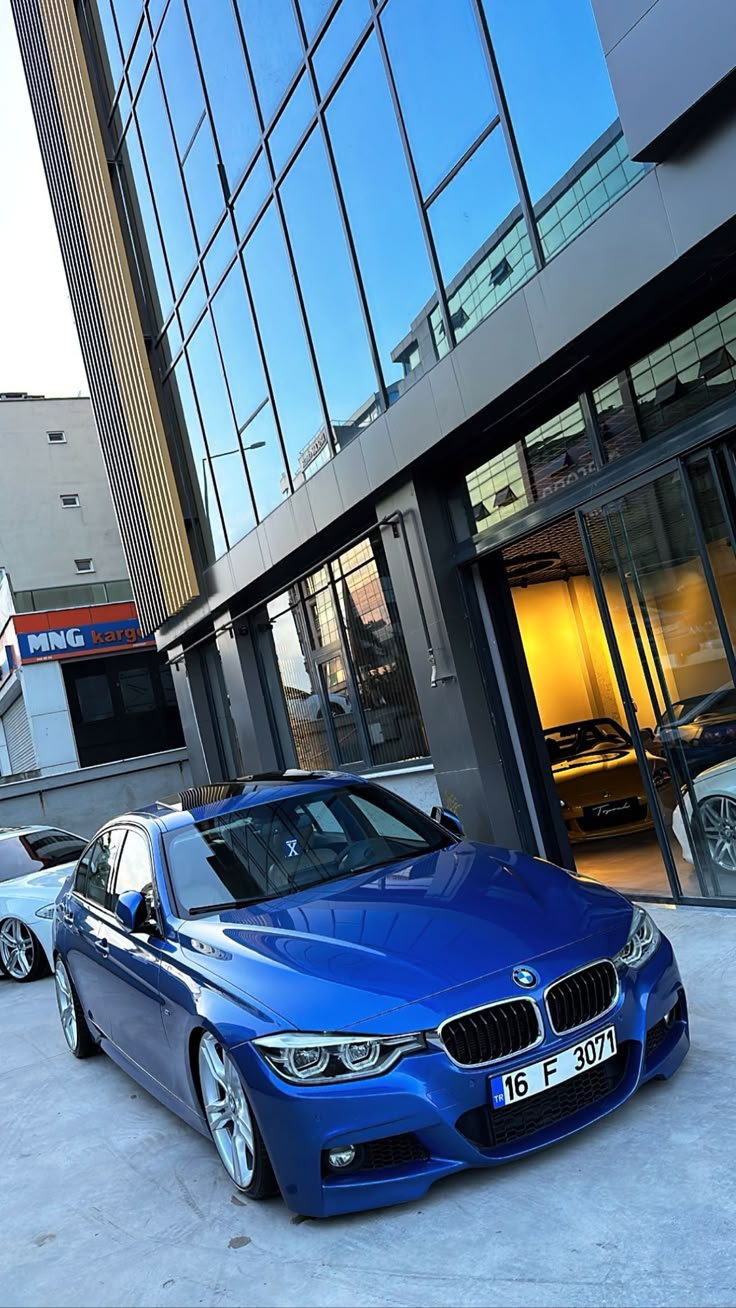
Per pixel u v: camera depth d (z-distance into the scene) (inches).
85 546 1429.6
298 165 348.5
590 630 535.2
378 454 320.2
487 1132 117.2
